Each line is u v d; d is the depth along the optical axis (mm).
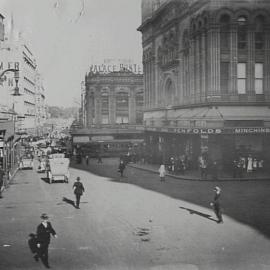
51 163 34656
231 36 41125
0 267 13023
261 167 39156
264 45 41688
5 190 30359
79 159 56594
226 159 39312
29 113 65938
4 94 54750
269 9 41469
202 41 42875
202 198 25141
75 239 16094
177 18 50875
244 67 41688
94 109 82125
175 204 23172
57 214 21000
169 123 52250
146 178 37219
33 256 14125
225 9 41000
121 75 82438
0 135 36406
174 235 16438
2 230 17812
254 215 19938
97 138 69250
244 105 41156
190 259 13398
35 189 30828
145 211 21297
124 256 13836
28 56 62781
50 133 84000
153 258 13578
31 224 18875
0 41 54719
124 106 82812
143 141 64875
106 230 17422
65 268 12844
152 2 61156
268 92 41688
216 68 41000
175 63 51719
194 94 45719
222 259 13352
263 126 40125
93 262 13344
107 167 50406
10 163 45500
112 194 27344
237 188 29203
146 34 64250
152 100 62812
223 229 17297
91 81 82125
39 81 70375
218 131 38125
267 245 14859
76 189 22500
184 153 46344
